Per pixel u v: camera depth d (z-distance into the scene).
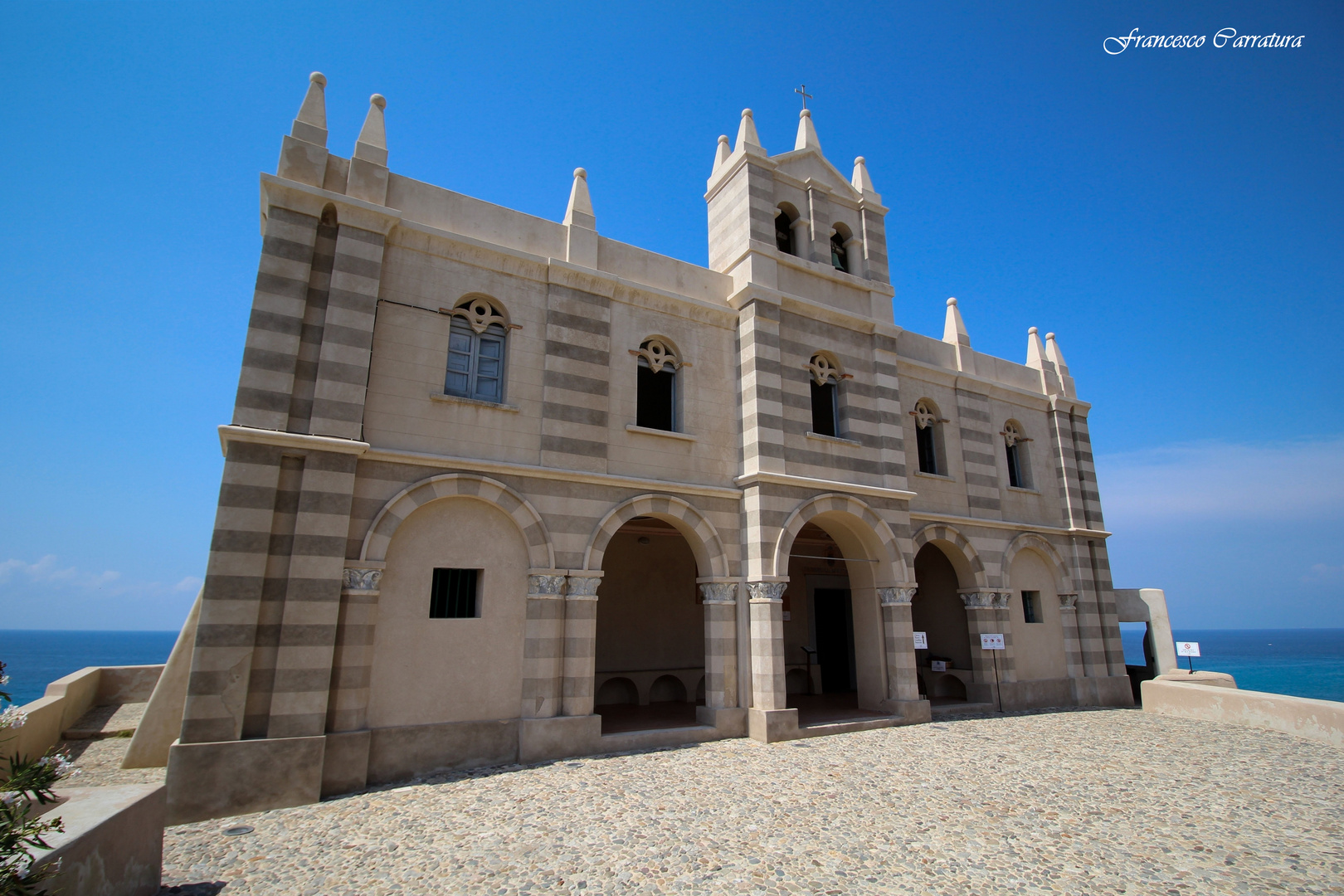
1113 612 21.45
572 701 12.52
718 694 14.30
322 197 11.62
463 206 13.54
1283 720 15.09
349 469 11.02
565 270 14.05
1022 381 22.28
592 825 8.57
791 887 6.93
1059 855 7.80
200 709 9.42
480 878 7.06
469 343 13.27
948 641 20.17
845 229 18.91
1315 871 7.45
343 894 6.68
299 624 10.23
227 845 7.97
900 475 17.53
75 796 6.12
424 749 11.09
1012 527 19.84
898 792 10.12
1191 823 8.91
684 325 15.80
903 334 19.75
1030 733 14.92
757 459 15.23
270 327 10.92
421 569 11.77
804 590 21.56
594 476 13.44
